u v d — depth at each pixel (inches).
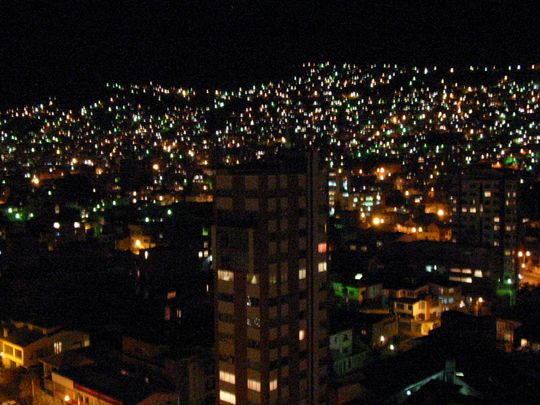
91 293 4552.2
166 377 2888.8
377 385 2731.3
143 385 2728.8
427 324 4057.6
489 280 4884.4
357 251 5403.5
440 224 6461.6
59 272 4805.6
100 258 5354.3
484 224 5329.7
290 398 2529.5
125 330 3437.5
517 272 5103.3
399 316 4195.4
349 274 4584.2
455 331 3508.9
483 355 2955.2
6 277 4854.8
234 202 2497.5
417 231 6496.1
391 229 6815.9
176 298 4286.4
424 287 4421.8
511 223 5216.5
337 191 7652.6
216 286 2544.3
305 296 2586.1
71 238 6225.4
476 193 5398.6
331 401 2859.3
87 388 2751.0
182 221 6382.9
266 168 2588.6
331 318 3722.9
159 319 3690.9
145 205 7490.2
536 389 2551.7
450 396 2379.4
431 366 2817.4
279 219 2490.2
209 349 3006.9
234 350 2504.9
